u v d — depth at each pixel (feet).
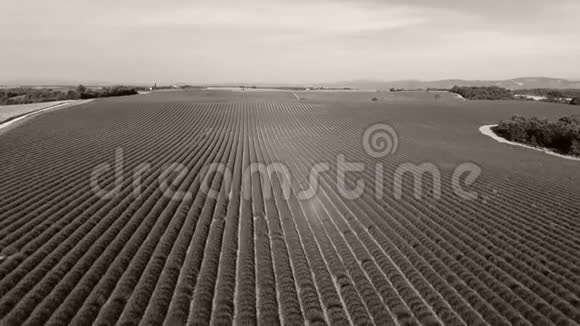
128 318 31.53
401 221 57.31
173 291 36.32
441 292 37.65
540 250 46.11
